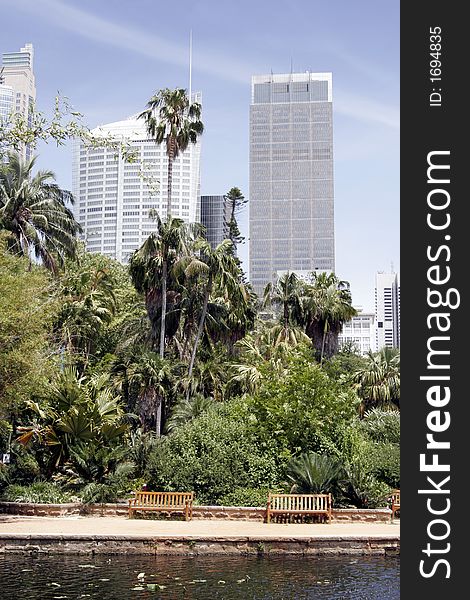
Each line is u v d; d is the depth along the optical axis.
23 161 40.06
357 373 48.41
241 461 23.78
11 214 39.44
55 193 42.81
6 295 22.22
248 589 13.99
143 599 13.17
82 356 41.47
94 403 25.89
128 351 42.50
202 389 45.06
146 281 43.00
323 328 53.28
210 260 43.25
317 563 16.58
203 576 15.14
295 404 25.00
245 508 21.52
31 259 39.56
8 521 20.69
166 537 17.72
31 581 14.62
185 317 45.12
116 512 22.33
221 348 48.03
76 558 17.09
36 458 25.88
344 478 22.92
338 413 25.30
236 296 44.59
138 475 25.00
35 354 22.88
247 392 41.81
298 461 22.75
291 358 27.33
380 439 30.64
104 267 54.03
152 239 41.91
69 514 22.17
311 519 21.12
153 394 37.06
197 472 23.25
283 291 53.69
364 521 21.22
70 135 12.00
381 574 15.38
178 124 46.75
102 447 24.70
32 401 25.91
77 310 40.81
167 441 24.83
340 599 13.22
